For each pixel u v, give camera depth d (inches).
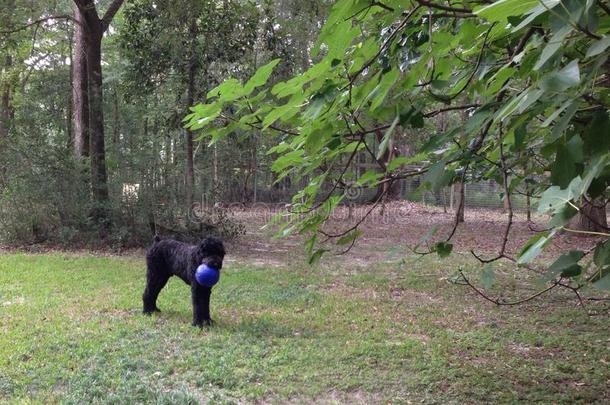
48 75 617.6
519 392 173.3
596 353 211.0
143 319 242.7
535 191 98.0
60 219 472.4
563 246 368.8
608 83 51.4
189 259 234.5
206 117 60.0
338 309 274.4
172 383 171.3
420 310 275.0
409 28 61.1
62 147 479.5
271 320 247.3
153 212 475.8
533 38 50.4
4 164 472.4
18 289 304.2
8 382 167.9
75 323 234.8
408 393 171.6
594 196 48.7
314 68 49.4
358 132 68.2
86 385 165.8
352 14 48.4
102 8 714.2
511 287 326.3
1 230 475.2
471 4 57.4
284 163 72.6
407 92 59.7
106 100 510.9
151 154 487.2
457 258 430.0
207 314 236.7
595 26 34.6
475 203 848.9
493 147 74.0
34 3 486.9
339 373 185.2
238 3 514.0
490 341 224.5
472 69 65.2
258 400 163.2
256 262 419.5
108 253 443.5
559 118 43.9
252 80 53.3
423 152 61.4
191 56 482.0
